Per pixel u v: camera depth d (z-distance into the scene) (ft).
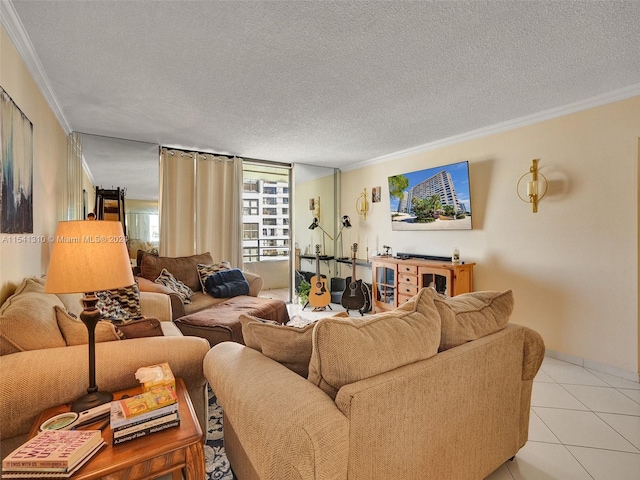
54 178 9.19
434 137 12.76
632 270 8.66
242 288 12.82
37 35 6.04
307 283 17.37
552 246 10.18
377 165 16.60
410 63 7.16
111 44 6.37
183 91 8.46
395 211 14.97
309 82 8.02
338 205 19.21
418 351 3.97
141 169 13.23
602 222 9.14
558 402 7.61
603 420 6.89
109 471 3.10
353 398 3.20
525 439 5.71
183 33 6.03
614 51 6.73
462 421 4.39
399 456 3.64
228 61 7.04
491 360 4.77
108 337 5.00
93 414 3.75
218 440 6.18
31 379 4.08
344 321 3.70
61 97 8.75
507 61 7.11
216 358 4.66
